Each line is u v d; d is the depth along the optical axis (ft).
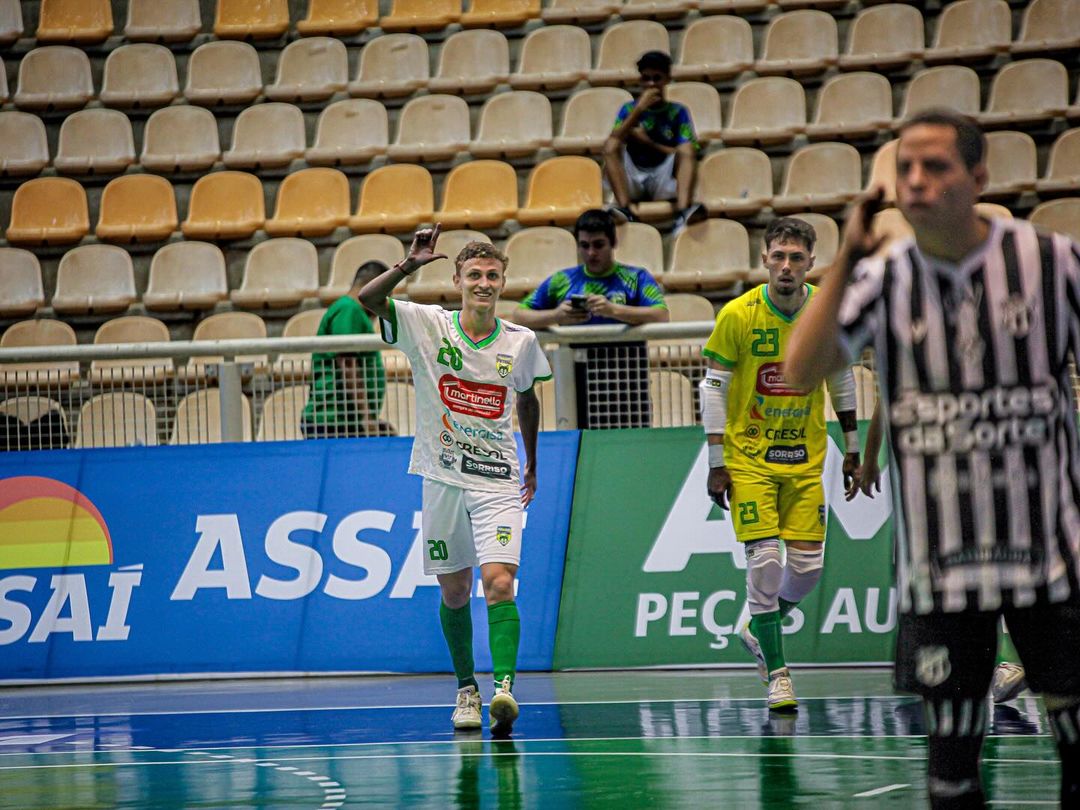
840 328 31.48
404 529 94.22
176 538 95.71
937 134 30.60
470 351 64.59
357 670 92.12
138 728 70.59
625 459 93.97
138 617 94.68
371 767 56.13
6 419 99.35
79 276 142.92
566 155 149.59
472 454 64.64
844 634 89.35
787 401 71.00
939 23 157.89
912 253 31.91
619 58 159.94
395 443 96.12
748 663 89.61
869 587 89.92
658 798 47.80
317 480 95.86
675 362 95.04
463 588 66.59
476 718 66.44
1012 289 31.27
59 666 94.02
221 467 96.68
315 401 97.14
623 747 59.41
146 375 98.94
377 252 139.13
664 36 159.84
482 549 64.08
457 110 154.81
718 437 71.61
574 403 94.53
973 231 31.30
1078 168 141.79
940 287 31.53
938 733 31.78
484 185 146.51
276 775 54.95
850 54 157.48
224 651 93.30
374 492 95.25
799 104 151.94
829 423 93.15
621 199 133.49
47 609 95.35
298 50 163.22
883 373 32.12
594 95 153.79
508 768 54.75
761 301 70.74
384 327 64.59
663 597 91.56
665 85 135.54
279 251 141.28
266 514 95.55
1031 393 31.17
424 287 133.28
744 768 53.36
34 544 96.63
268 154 152.25
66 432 99.45
